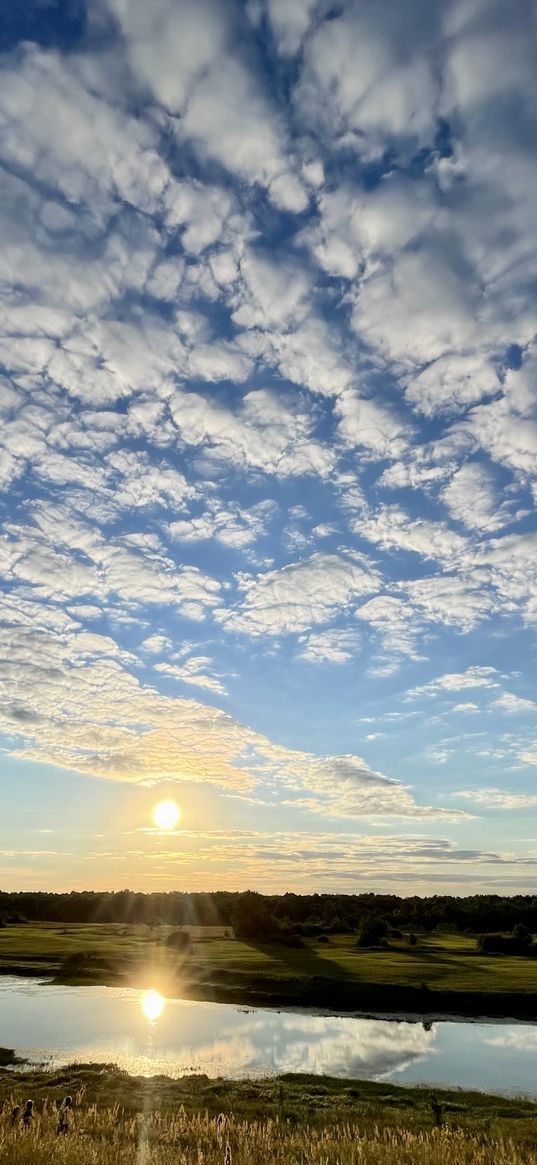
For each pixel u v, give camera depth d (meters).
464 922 132.62
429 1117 24.89
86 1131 18.42
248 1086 29.84
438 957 76.75
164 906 175.38
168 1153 14.55
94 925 147.62
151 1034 42.56
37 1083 29.80
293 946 92.25
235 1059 36.50
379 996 53.66
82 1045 39.31
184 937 87.19
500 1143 16.88
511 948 82.88
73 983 65.31
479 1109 26.95
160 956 77.44
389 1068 35.06
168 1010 51.47
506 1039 42.28
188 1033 43.06
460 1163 15.10
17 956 79.88
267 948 88.62
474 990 54.19
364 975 60.50
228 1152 13.48
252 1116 24.50
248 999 55.66
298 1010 51.56
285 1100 27.58
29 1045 39.19
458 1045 40.56
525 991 53.81
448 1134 18.72
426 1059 37.03
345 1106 26.66
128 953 80.06
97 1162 12.48
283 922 118.94
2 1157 11.97
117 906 173.50
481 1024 46.62
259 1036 42.47
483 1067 35.41
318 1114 25.03
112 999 56.44
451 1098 29.06
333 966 66.94
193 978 63.88
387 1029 45.06
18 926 139.25
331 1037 42.47
